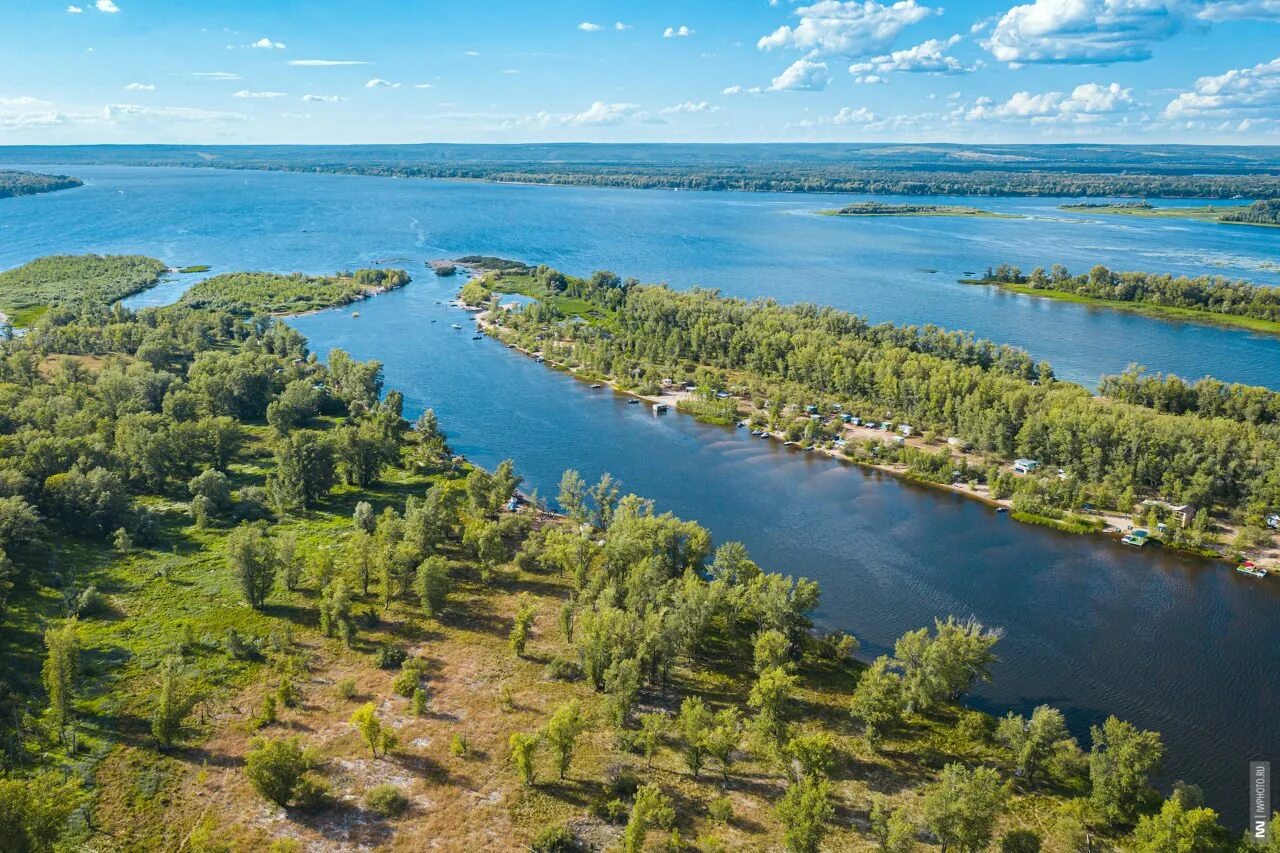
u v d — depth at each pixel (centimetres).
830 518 18238
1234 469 18225
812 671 12456
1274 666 13100
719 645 13075
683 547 14650
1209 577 15838
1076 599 15025
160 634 12494
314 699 11156
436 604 13375
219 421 19712
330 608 12788
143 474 18138
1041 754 10144
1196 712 12012
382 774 9775
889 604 14762
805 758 9562
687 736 10031
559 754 9631
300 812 9138
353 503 18188
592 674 11512
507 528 16500
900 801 9656
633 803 9475
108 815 8938
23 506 14600
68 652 10150
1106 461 19688
